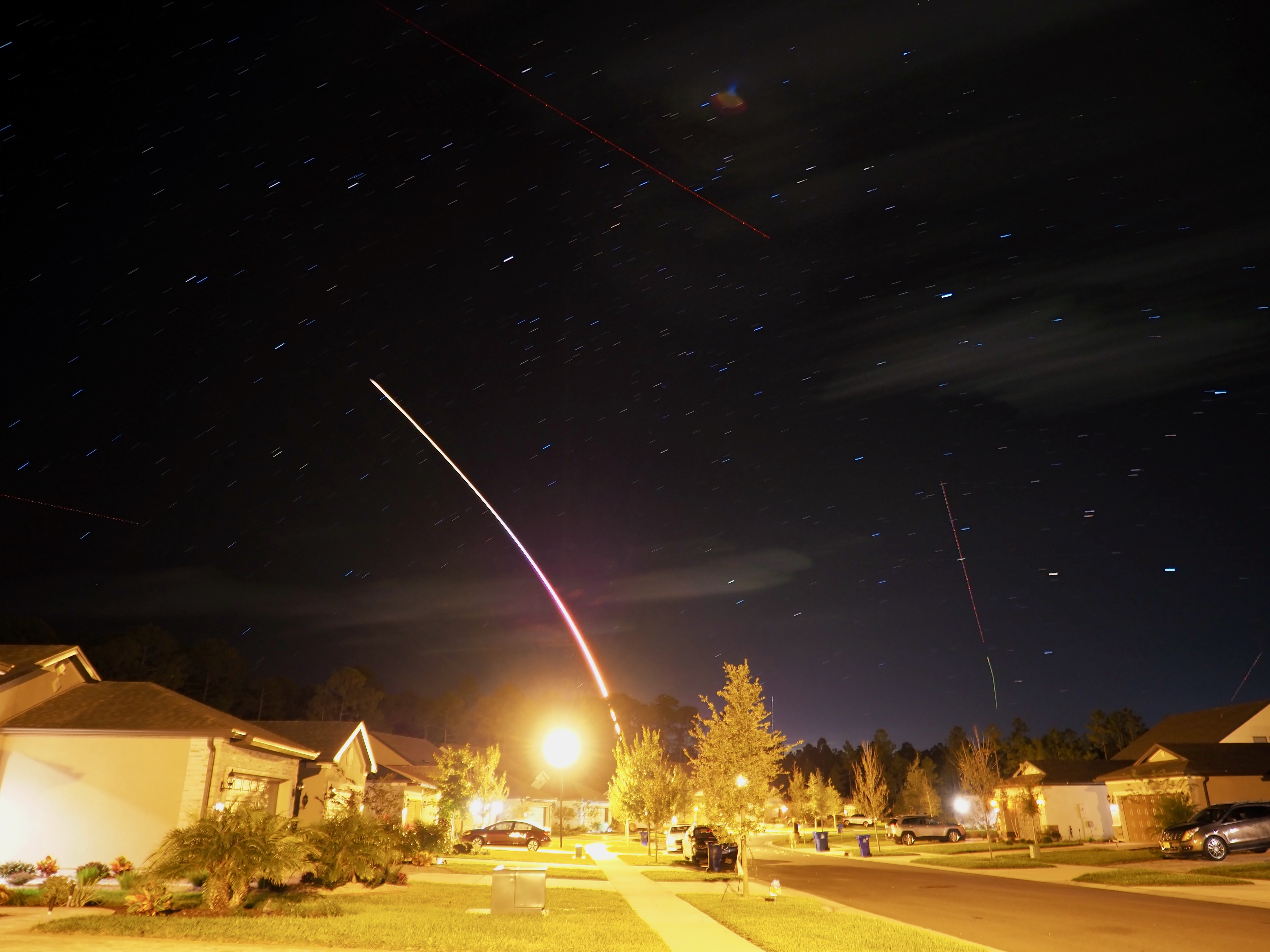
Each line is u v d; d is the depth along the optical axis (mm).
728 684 21547
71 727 22094
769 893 20922
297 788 31406
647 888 23219
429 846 30281
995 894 21781
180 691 70938
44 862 17906
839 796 74750
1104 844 41062
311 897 17484
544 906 16016
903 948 12711
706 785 21031
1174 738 50062
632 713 118250
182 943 11953
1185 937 13969
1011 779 51000
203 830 15438
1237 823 27812
